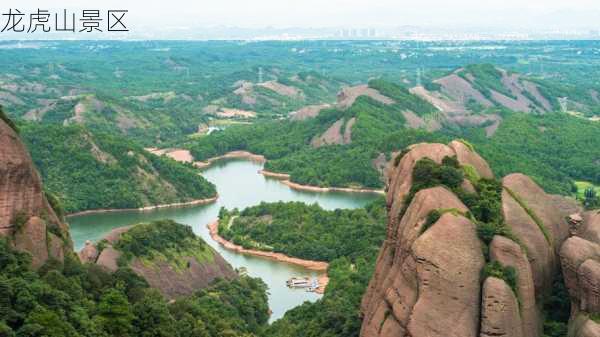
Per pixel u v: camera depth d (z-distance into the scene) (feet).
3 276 415.85
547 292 391.65
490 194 395.55
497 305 350.23
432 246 361.51
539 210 409.69
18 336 380.99
